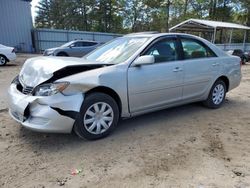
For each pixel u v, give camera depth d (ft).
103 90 12.08
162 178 9.11
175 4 151.64
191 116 15.92
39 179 8.99
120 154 10.80
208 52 16.69
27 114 10.98
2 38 80.64
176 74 14.39
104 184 8.74
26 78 12.01
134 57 12.90
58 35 89.97
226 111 17.21
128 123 14.43
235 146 11.78
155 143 11.90
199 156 10.73
